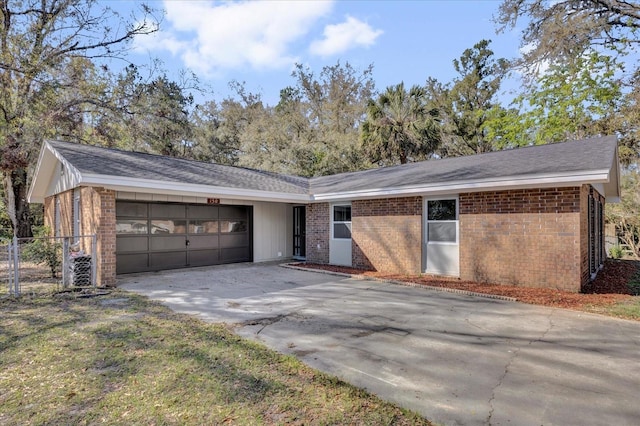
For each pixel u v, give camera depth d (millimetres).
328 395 3189
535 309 6301
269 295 7613
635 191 17297
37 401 3072
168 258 11438
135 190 9258
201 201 12180
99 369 3701
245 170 14945
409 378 3586
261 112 32375
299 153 25109
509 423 2791
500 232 8414
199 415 2850
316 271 10984
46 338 4621
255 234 13531
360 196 10758
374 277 9625
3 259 13938
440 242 9688
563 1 14922
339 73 30938
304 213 14500
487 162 9859
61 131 16672
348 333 5031
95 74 17125
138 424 2729
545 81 20109
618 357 4141
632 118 15820
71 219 10914
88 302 6738
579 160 7605
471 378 3592
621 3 14203
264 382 3422
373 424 2748
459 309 6371
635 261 13781
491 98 25422
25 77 15078
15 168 15375
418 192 9250
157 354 4094
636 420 2824
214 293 7809
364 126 23859
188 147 30172
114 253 8578
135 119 18797
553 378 3594
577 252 7383
